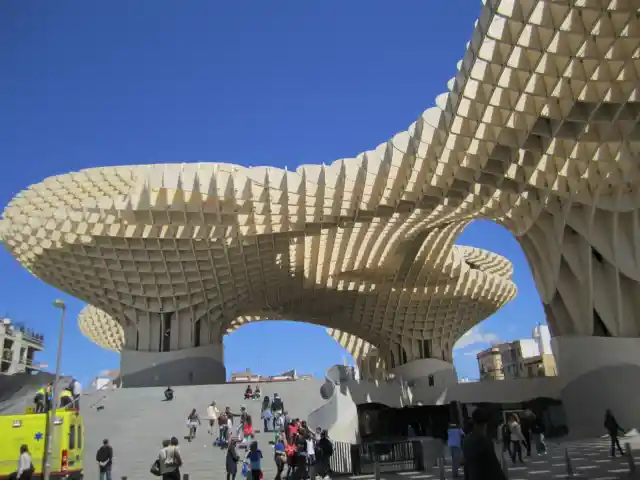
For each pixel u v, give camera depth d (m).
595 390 28.16
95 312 60.69
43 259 37.78
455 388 36.59
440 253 43.56
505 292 55.34
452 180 27.02
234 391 32.38
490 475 5.82
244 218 31.88
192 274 40.03
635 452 18.33
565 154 24.12
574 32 17.48
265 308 52.06
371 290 47.97
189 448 22.14
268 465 19.33
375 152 26.69
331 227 33.56
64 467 16.14
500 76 19.48
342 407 22.72
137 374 41.28
